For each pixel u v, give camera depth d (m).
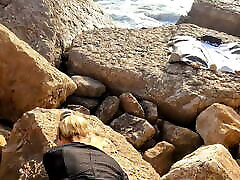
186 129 4.67
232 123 4.52
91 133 2.73
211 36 6.36
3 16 5.84
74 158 2.38
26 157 3.51
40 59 4.60
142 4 9.82
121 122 4.71
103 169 2.35
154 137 4.75
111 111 4.85
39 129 3.59
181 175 3.41
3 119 4.50
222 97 4.89
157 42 6.31
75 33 6.41
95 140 2.68
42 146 3.48
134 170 3.52
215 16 7.72
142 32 6.76
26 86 4.40
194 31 6.82
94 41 6.18
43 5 6.20
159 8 9.62
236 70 5.39
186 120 4.95
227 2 8.06
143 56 5.76
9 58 4.41
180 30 6.78
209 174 3.32
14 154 3.59
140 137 4.53
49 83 4.43
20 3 6.04
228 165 3.47
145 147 4.61
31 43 5.75
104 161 2.41
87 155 2.41
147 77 5.21
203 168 3.35
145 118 4.89
